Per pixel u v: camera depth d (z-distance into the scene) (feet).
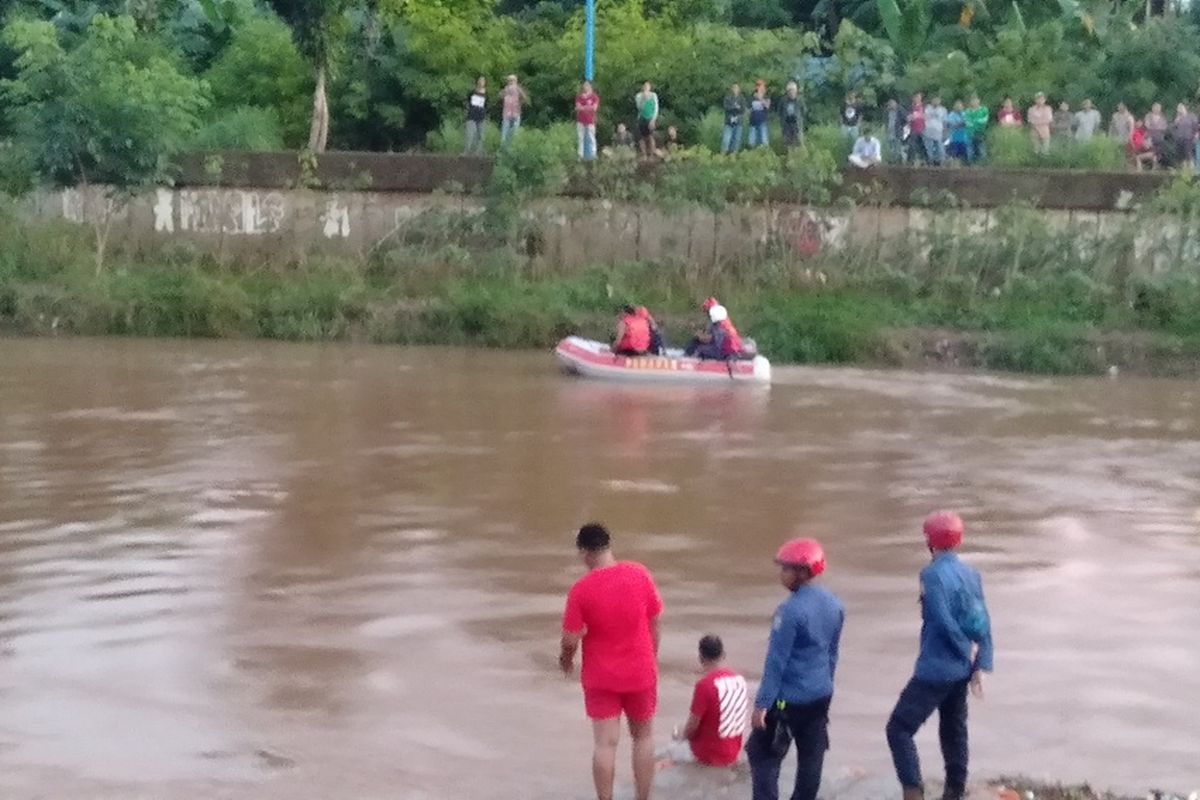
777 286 108.47
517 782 29.71
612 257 110.63
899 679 36.52
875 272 108.47
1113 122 113.60
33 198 111.55
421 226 110.73
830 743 32.09
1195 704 35.19
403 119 129.90
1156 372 98.07
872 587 44.68
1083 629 41.11
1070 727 33.58
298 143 129.29
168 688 35.24
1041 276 106.63
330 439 66.74
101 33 114.01
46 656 37.45
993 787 28.78
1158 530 53.11
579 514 53.57
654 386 86.89
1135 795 29.04
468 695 34.99
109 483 57.00
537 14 141.49
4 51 129.70
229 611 41.32
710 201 107.86
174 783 29.55
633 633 26.84
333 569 45.70
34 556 46.60
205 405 75.56
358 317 105.60
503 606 42.11
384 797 28.96
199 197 112.06
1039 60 113.29
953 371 98.58
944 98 117.29
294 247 111.86
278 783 29.63
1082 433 73.97
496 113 128.26
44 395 77.77
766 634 39.81
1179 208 104.73
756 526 52.31
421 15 127.24
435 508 53.88
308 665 37.01
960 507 56.24
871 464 64.23
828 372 96.12
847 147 112.68
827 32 143.33
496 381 86.69
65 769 30.22
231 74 132.46
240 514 52.44
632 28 128.77
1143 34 119.14
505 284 107.86
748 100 124.26
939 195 108.06
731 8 143.95
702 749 29.86
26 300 103.50
